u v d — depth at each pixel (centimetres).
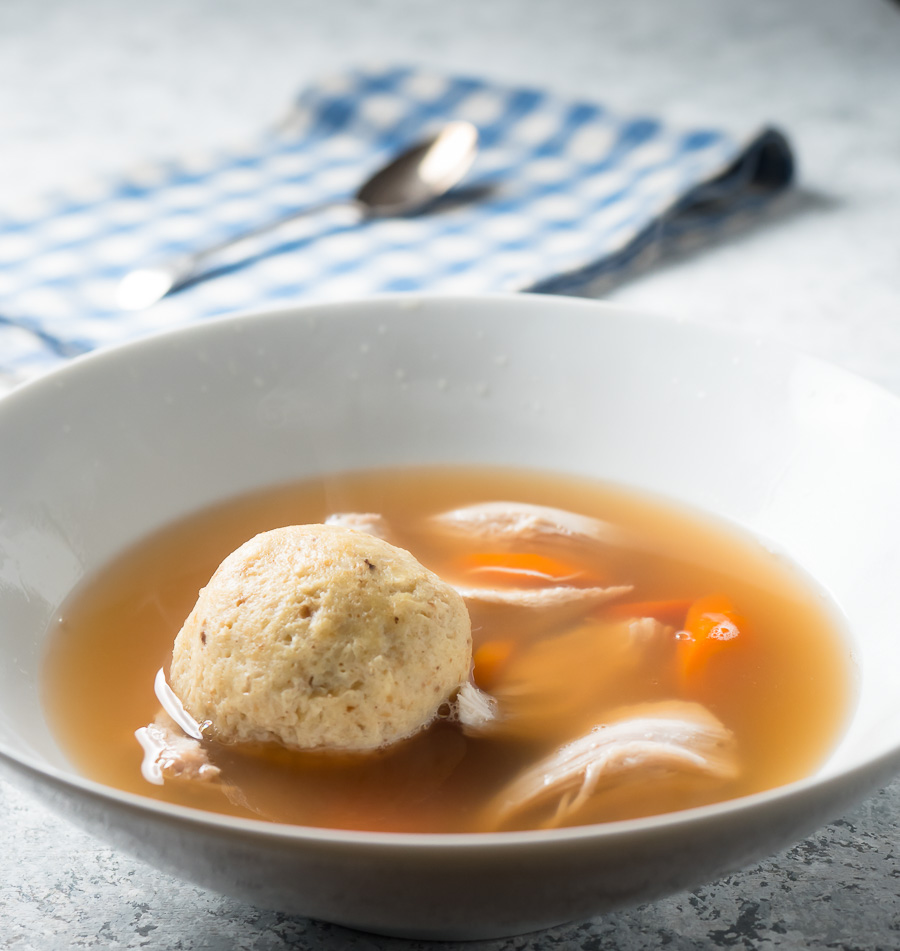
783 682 49
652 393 55
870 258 76
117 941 44
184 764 46
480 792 46
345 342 55
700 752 47
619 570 53
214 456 54
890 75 104
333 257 73
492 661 49
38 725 47
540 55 109
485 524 54
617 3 122
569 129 89
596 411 55
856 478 51
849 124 95
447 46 111
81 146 93
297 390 55
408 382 56
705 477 54
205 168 87
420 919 41
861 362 65
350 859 40
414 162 83
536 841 40
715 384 54
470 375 56
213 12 123
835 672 49
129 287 68
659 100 99
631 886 41
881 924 45
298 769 46
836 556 51
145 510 53
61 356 65
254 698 45
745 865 42
